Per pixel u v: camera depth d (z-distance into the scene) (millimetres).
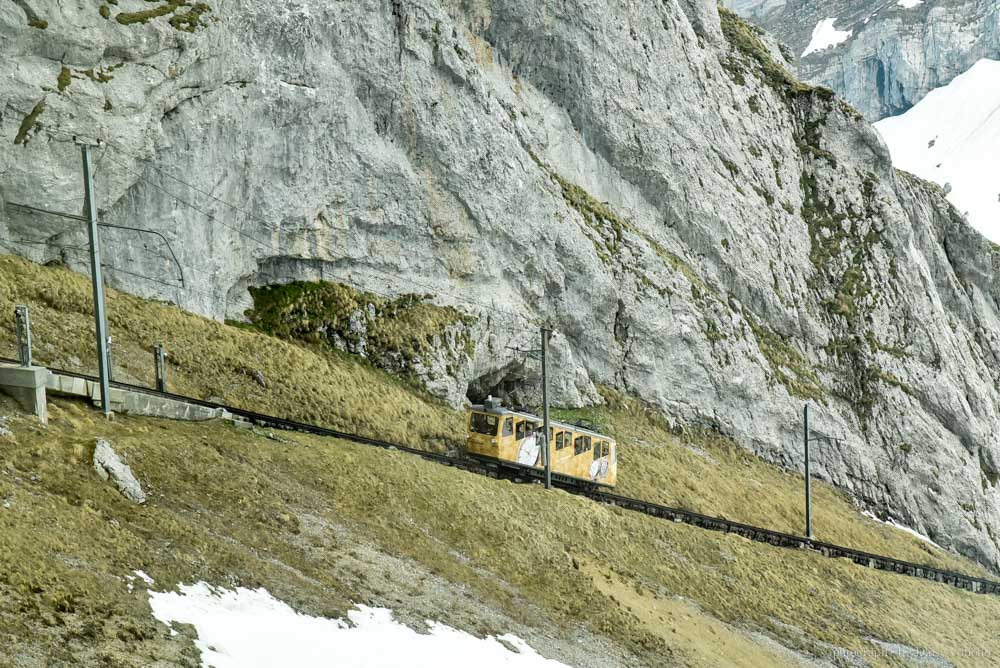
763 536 55719
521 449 48344
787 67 118500
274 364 47062
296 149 53094
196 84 47969
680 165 81875
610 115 78625
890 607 53625
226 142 49781
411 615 26312
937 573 64375
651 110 81500
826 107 98688
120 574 20250
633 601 37781
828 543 63250
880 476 82562
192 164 48062
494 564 34031
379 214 57062
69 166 42969
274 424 38031
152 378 39938
